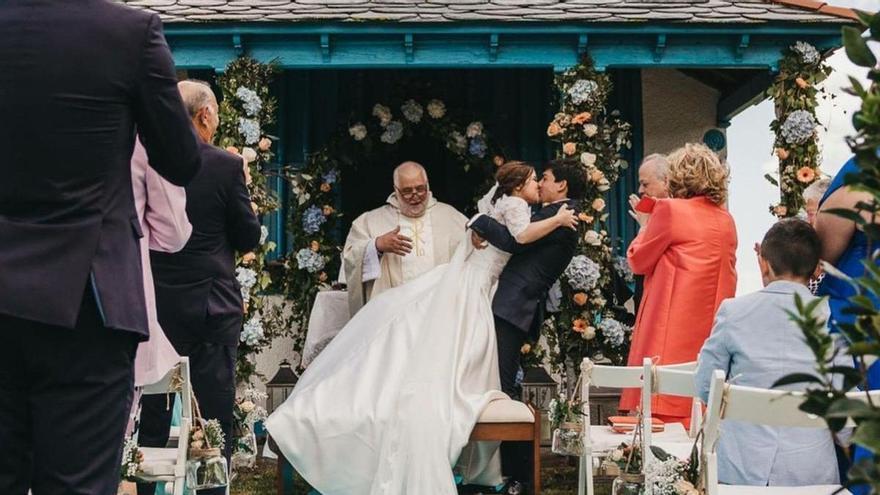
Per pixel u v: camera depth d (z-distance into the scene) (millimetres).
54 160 2801
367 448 5879
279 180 9531
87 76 2836
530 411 6012
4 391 2840
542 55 8188
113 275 2838
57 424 2795
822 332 1604
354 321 6727
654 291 6457
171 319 4957
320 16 7965
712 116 9797
